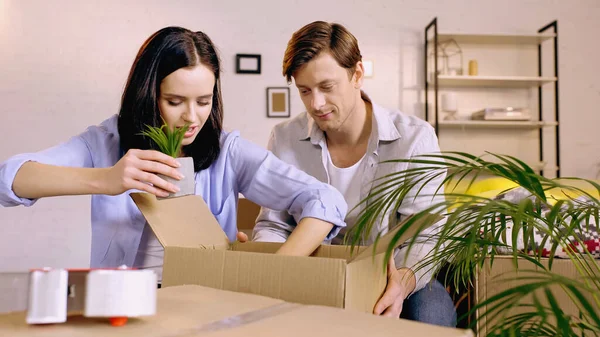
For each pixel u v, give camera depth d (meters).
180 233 1.01
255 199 1.43
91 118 4.62
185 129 1.13
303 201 1.29
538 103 5.00
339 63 1.69
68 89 4.60
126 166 1.03
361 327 0.50
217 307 0.58
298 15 4.81
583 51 5.01
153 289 0.51
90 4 4.62
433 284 1.71
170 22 4.71
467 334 0.49
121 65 4.66
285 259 0.76
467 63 4.97
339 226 1.22
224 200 1.46
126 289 0.49
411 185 0.93
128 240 1.32
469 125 4.88
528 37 4.75
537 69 5.01
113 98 4.64
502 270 1.92
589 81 5.02
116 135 1.39
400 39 4.88
